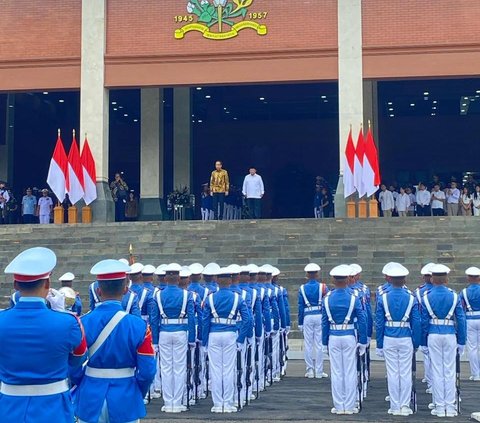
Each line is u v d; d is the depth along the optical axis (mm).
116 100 45531
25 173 45000
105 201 30906
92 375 6602
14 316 5723
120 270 6766
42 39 32312
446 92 43875
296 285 23812
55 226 28125
